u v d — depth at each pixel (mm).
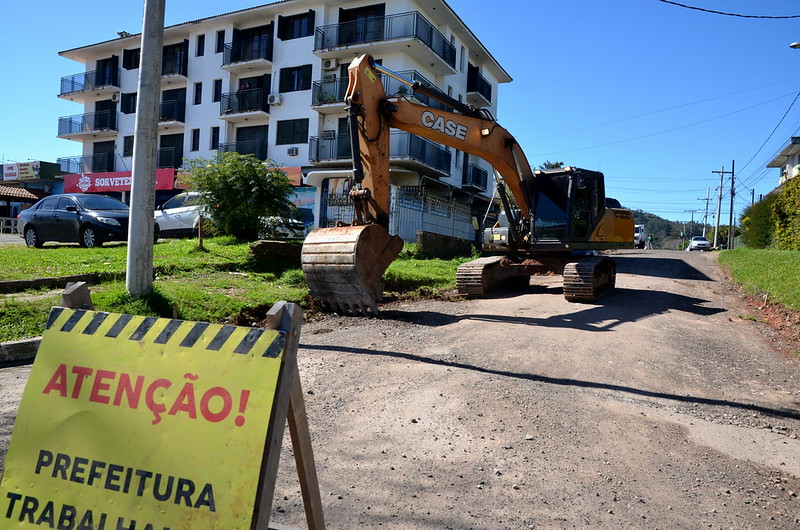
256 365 2184
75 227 15445
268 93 31500
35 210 16438
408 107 10297
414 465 4129
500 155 12172
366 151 9734
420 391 5719
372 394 5613
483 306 11477
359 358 6906
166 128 34344
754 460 4535
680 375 6848
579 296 11688
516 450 4461
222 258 13430
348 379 6062
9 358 6406
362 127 9688
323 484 3781
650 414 5457
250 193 16297
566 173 12875
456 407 5312
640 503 3736
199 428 2195
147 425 2266
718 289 15148
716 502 3805
